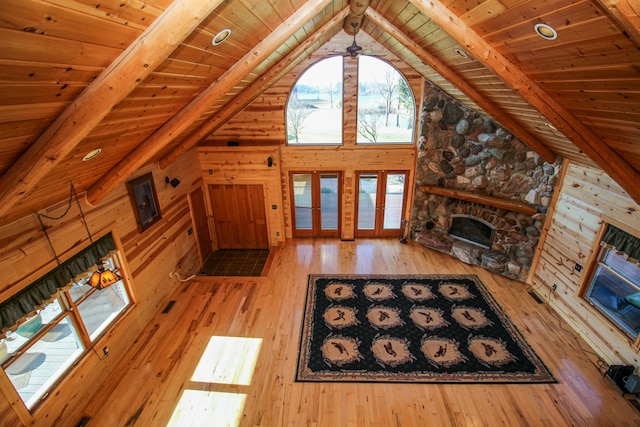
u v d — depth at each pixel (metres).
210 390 3.59
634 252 3.53
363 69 6.04
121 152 3.11
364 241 7.10
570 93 2.73
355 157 6.59
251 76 4.03
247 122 6.40
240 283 5.61
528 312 4.77
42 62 1.37
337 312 4.84
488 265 5.78
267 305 5.02
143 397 3.51
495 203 5.50
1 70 1.23
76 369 3.27
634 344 3.53
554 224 4.93
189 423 3.24
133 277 4.25
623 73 2.05
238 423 3.24
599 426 3.15
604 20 1.71
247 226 6.89
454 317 4.70
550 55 2.39
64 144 1.89
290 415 3.31
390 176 6.77
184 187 5.73
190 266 5.91
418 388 3.60
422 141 6.26
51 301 2.98
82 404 3.36
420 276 5.72
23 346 2.79
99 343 3.62
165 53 1.76
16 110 1.52
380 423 3.22
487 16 2.39
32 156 1.90
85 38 1.44
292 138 6.54
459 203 6.23
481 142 5.73
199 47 2.29
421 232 6.82
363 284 5.52
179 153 4.80
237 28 2.41
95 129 2.23
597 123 2.91
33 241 2.84
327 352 4.11
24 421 2.72
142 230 4.43
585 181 4.31
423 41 3.77
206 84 3.06
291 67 5.66
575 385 3.59
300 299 5.16
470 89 4.24
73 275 3.26
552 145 4.47
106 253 3.72
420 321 4.63
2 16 1.03
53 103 1.70
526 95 3.02
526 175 5.30
